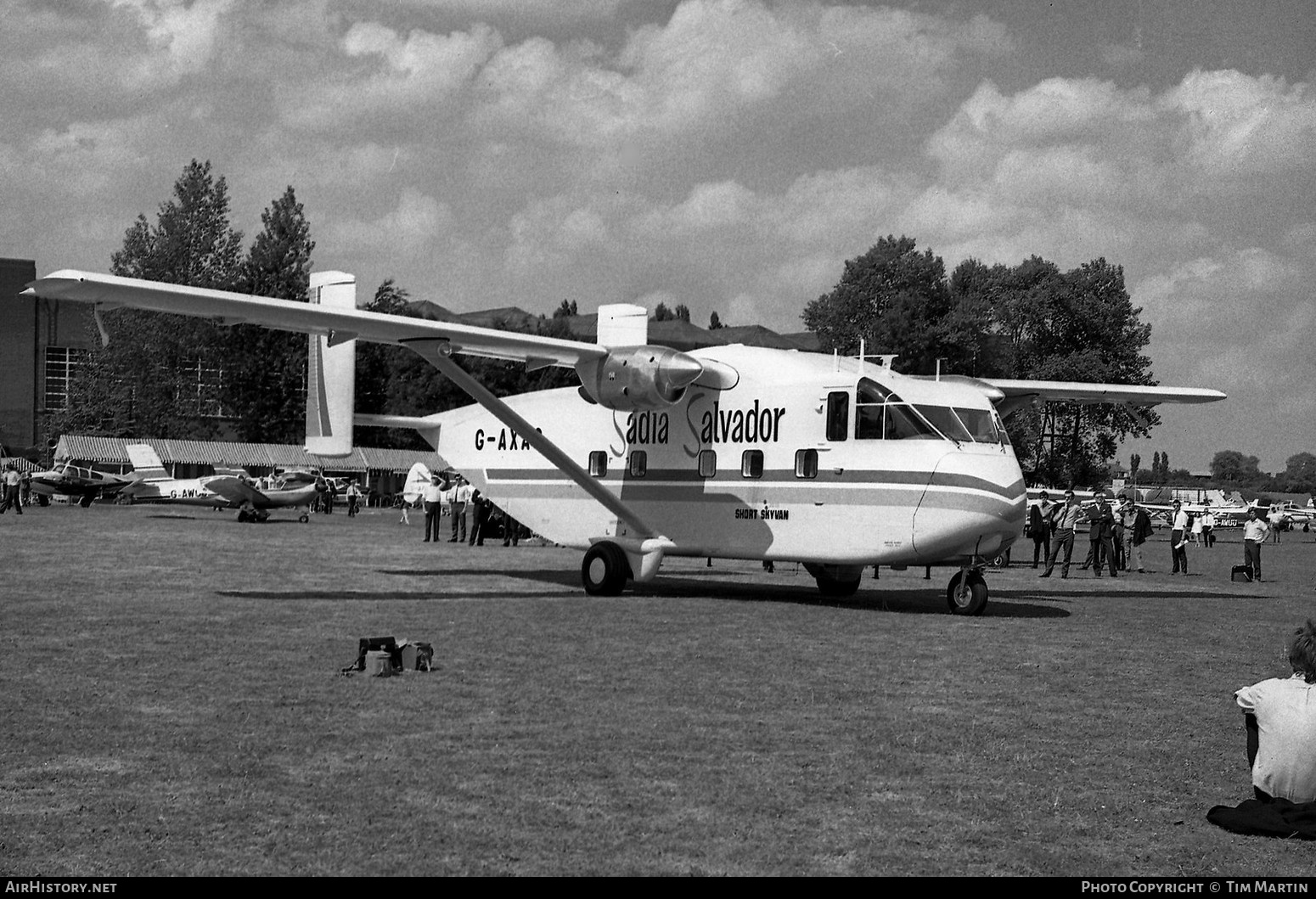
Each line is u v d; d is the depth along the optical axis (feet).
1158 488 319.27
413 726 28.48
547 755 26.00
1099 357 254.47
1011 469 54.95
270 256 252.01
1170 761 26.86
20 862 18.79
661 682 35.19
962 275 271.49
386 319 53.57
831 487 56.65
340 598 55.77
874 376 56.95
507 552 98.84
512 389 264.52
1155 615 59.06
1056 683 36.81
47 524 124.88
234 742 26.50
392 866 18.92
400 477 268.62
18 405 281.74
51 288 46.14
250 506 153.89
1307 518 302.45
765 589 68.49
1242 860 20.02
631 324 61.52
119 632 43.09
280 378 259.19
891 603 61.67
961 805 23.00
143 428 248.52
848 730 29.19
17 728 27.58
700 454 61.31
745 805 22.63
